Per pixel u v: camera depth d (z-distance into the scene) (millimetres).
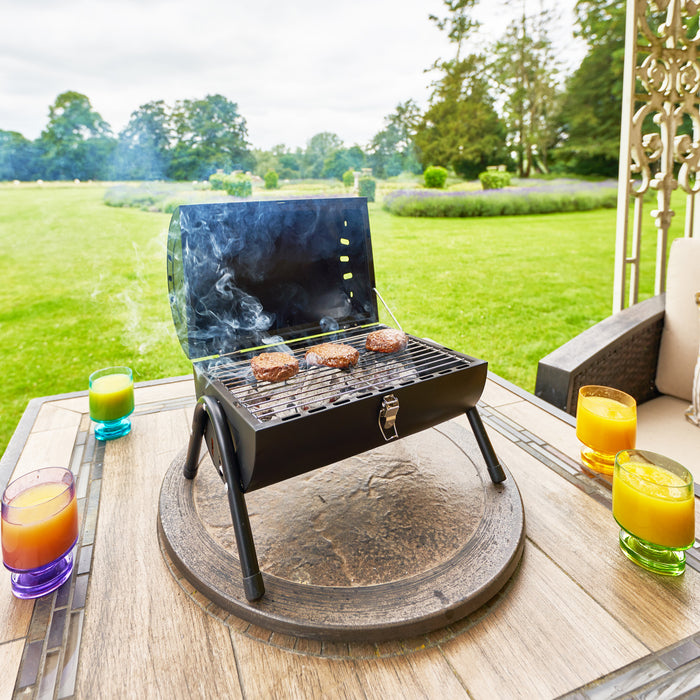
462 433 1329
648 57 1930
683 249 1673
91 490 1101
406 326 4738
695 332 1654
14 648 709
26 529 780
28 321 4566
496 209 7852
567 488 1086
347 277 1273
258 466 743
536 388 1552
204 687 656
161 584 838
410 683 659
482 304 5230
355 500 1042
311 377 984
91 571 866
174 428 1385
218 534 924
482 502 1014
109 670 678
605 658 687
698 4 1987
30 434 1347
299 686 658
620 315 1734
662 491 817
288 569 834
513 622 753
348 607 745
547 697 631
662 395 1812
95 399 1269
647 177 2041
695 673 657
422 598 757
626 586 816
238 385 936
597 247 6996
